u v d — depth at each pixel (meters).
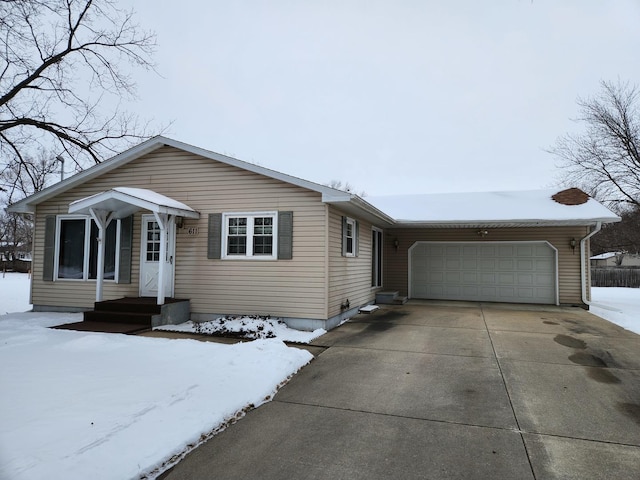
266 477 2.84
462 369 5.53
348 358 6.13
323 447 3.31
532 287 13.33
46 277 10.22
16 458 2.72
